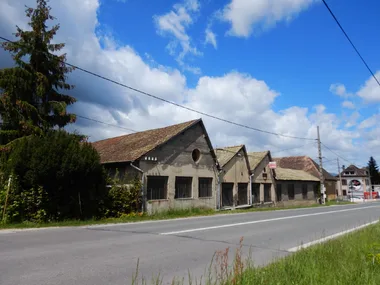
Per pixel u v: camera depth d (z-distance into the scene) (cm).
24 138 1584
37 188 1343
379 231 1042
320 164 3812
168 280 549
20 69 1792
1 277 533
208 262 682
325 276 493
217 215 1925
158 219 1612
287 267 547
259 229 1242
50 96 2009
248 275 492
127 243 867
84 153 1459
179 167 2186
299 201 3759
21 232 1059
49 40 1967
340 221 1606
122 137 2723
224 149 2914
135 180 1898
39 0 1953
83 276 549
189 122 2333
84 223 1338
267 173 3244
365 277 483
